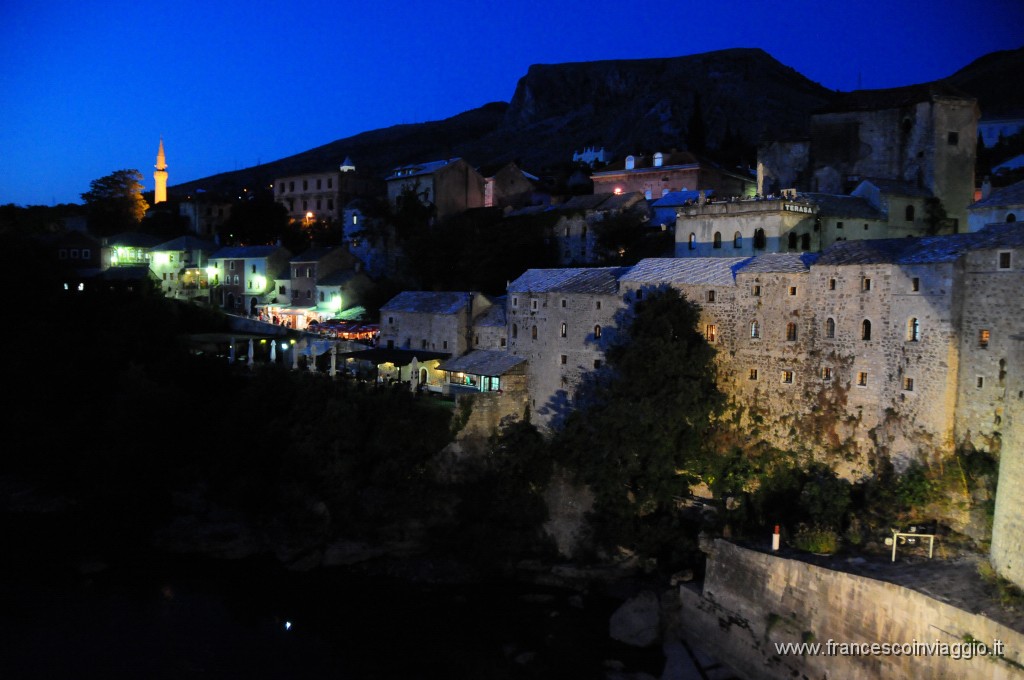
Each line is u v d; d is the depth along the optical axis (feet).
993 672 111.45
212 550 195.11
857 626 130.52
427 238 328.08
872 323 165.78
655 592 169.37
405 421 207.82
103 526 206.39
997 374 147.23
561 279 226.58
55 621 162.40
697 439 185.06
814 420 175.22
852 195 238.48
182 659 149.59
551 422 222.28
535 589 181.16
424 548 197.47
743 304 187.73
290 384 224.33
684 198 297.33
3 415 243.19
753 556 148.56
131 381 233.35
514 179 400.47
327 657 152.05
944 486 151.12
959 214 241.76
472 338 247.70
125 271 355.56
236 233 435.12
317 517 196.34
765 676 143.74
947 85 247.50
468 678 145.18
